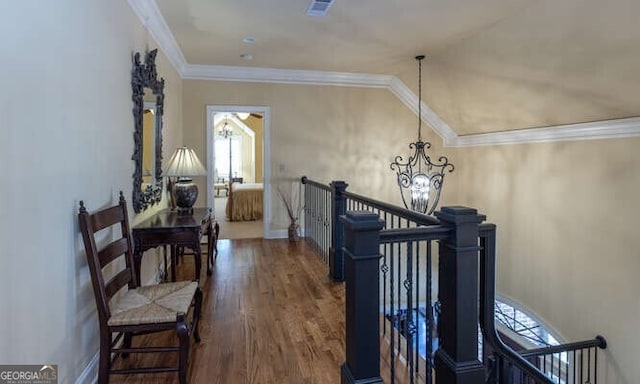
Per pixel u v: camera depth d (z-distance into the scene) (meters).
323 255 4.82
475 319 1.78
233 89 5.54
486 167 5.77
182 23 3.73
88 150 2.06
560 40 3.35
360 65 5.29
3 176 1.32
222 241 5.62
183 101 5.40
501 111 4.93
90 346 2.07
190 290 2.34
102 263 1.99
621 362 3.86
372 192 6.09
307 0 3.22
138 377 2.14
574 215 4.34
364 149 6.04
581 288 4.27
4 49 1.33
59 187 1.73
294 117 5.77
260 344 2.53
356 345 1.62
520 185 5.12
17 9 1.41
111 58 2.43
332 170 5.94
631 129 3.69
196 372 2.20
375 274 1.63
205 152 5.46
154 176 3.60
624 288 3.81
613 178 3.89
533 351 3.83
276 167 5.76
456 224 1.72
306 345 2.53
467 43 4.22
